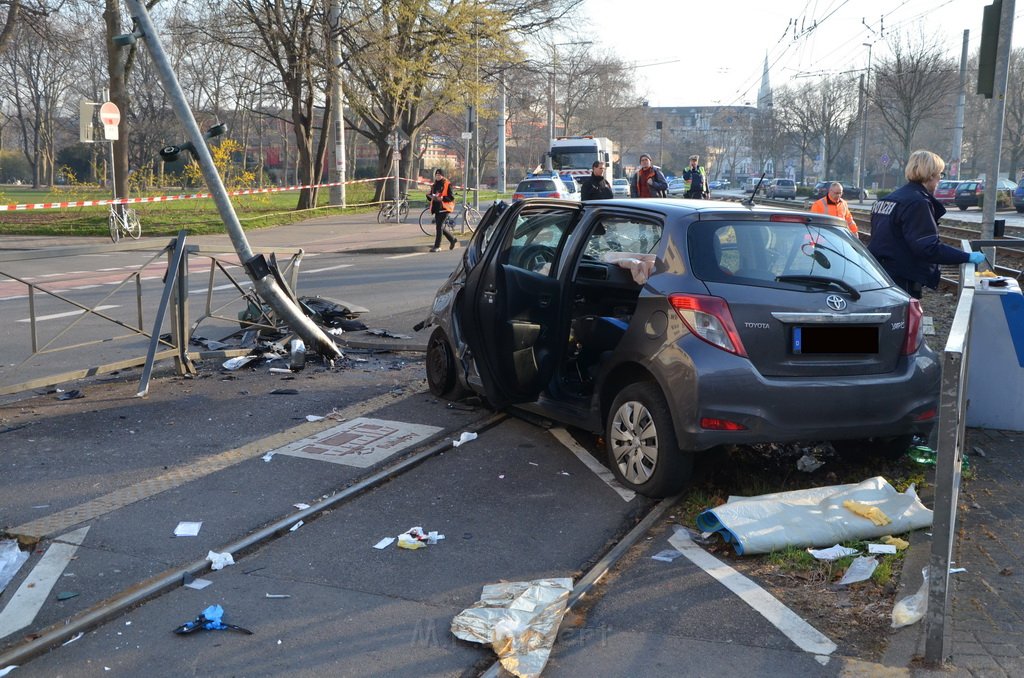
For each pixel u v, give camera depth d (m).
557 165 46.34
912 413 5.29
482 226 7.54
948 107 62.94
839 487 5.06
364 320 11.77
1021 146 62.38
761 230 5.54
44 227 25.58
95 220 27.44
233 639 3.69
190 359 8.43
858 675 3.41
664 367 5.13
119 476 5.61
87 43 48.81
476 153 31.27
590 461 6.02
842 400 5.09
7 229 25.25
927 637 3.44
